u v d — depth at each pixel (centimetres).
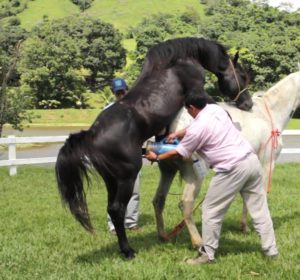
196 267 490
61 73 5169
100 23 6538
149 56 561
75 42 5959
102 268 490
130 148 502
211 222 494
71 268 497
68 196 484
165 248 569
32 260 525
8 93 2180
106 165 495
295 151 1368
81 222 485
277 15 7531
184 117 549
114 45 6462
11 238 617
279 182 1080
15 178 1141
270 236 501
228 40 6169
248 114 616
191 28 7719
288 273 471
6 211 786
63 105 5328
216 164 484
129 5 13438
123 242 523
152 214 764
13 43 7062
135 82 561
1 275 479
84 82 5894
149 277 461
